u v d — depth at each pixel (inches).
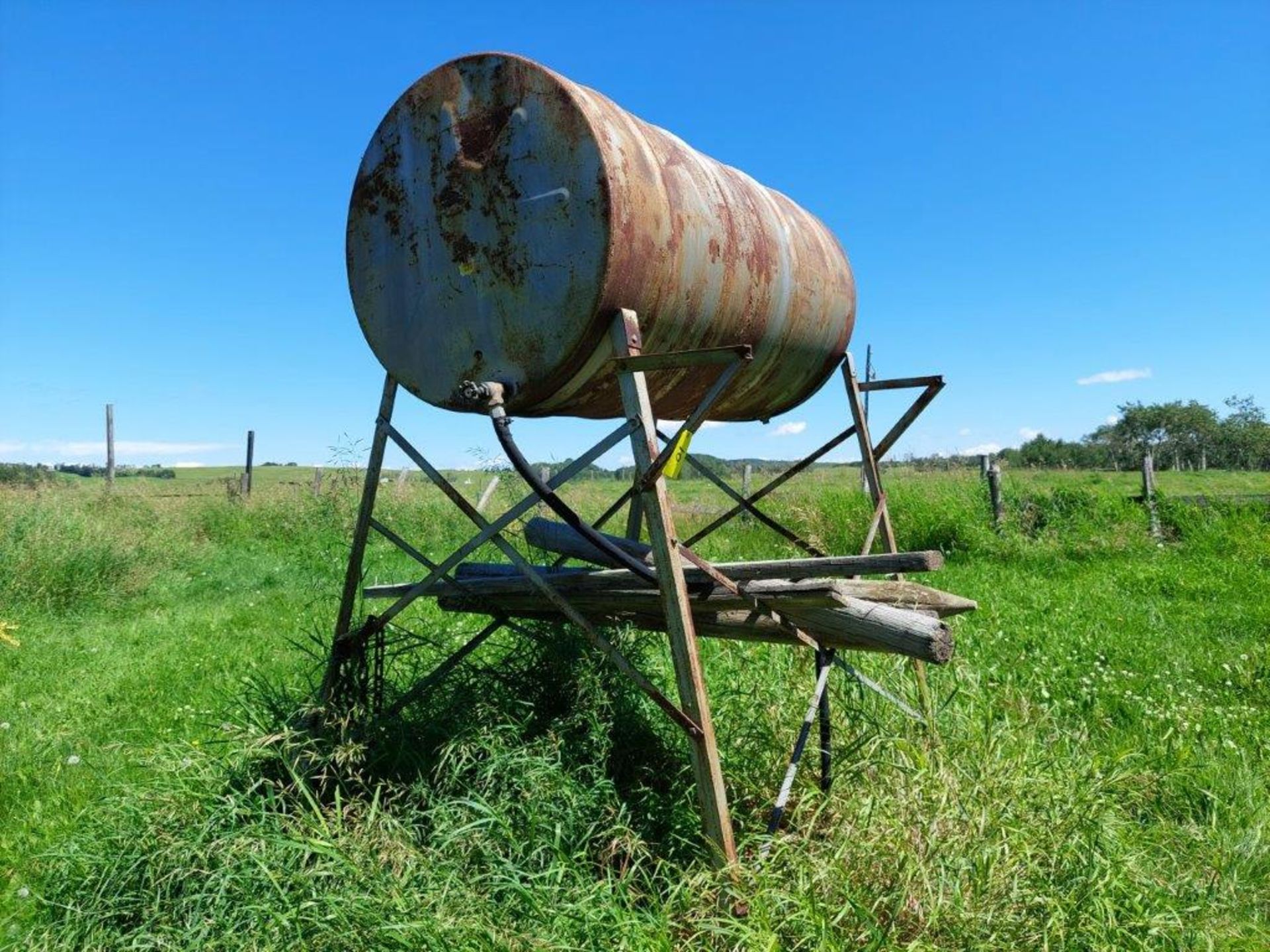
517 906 112.7
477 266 134.2
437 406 144.1
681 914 115.9
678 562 127.0
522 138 128.9
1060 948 111.7
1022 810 134.8
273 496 608.1
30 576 363.9
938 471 613.9
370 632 164.1
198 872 122.4
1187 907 126.6
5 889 142.1
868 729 165.5
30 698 237.8
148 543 447.5
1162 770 169.6
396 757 152.2
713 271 141.7
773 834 133.7
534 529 174.2
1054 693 216.5
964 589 358.3
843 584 145.1
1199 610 312.8
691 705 126.5
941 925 111.7
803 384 187.9
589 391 139.6
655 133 145.9
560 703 165.8
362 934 104.8
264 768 149.5
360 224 148.6
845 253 193.0
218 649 287.1
